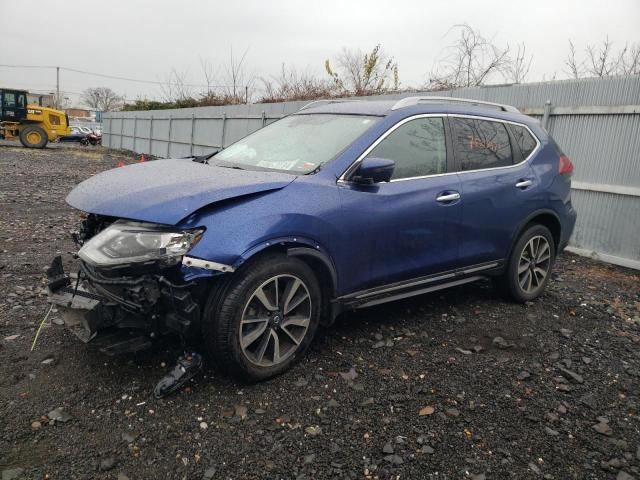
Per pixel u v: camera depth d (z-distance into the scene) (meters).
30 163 19.19
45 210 9.07
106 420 2.86
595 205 7.12
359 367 3.59
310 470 2.57
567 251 7.49
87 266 3.21
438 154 4.23
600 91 6.89
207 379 3.31
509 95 8.00
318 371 3.50
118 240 2.98
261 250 3.11
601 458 2.78
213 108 18.53
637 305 5.26
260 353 3.25
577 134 7.21
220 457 2.62
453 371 3.61
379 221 3.71
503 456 2.75
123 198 3.12
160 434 2.77
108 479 2.44
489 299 5.13
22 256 5.88
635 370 3.79
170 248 2.90
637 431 3.04
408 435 2.88
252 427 2.87
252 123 16.09
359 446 2.77
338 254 3.54
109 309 3.07
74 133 39.91
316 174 3.55
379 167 3.48
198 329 3.08
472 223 4.36
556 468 2.69
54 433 2.73
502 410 3.17
